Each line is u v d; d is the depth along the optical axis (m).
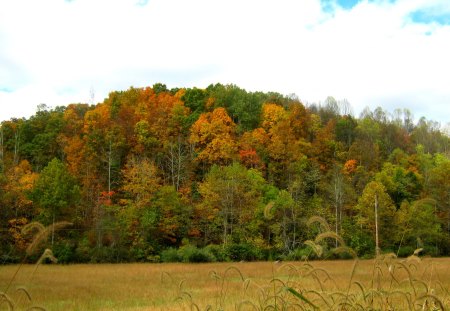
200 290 19.38
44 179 53.31
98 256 51.41
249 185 62.59
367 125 98.69
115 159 73.19
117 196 67.31
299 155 73.75
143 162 64.00
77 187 55.12
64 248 49.22
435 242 56.09
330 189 64.31
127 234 56.00
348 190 64.31
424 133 106.50
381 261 6.66
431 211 55.09
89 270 37.47
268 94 107.69
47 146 77.94
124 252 53.25
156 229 58.78
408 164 80.25
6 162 66.88
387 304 6.32
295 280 7.72
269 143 78.69
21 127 80.06
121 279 28.31
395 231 56.56
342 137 92.31
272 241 60.28
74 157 71.50
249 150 75.50
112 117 84.44
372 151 80.75
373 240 57.53
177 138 78.06
